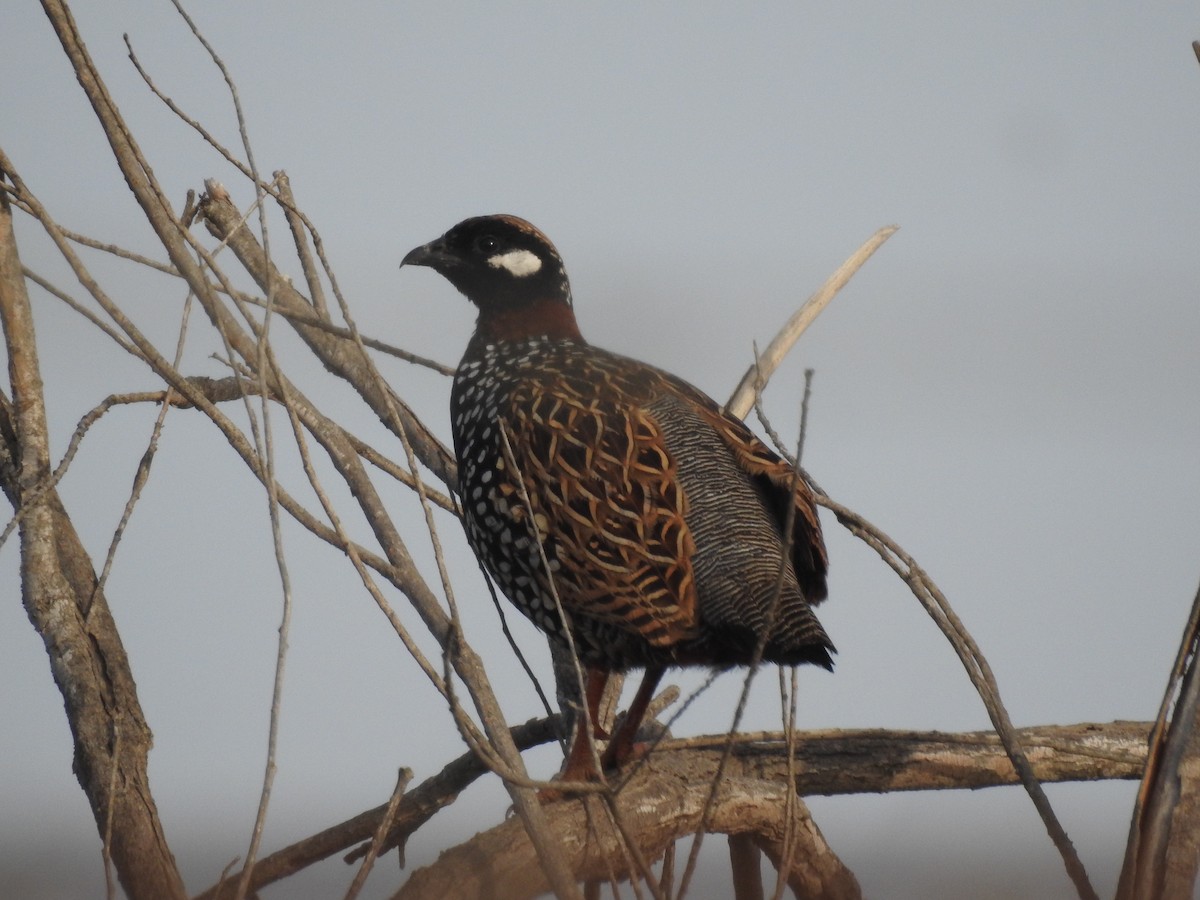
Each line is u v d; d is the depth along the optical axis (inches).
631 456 410.3
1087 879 319.3
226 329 321.1
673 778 364.5
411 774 297.4
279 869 381.7
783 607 376.8
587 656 425.4
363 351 300.8
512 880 327.0
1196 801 318.7
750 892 390.9
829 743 389.7
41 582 352.2
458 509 414.3
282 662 265.7
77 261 305.0
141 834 330.6
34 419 362.3
